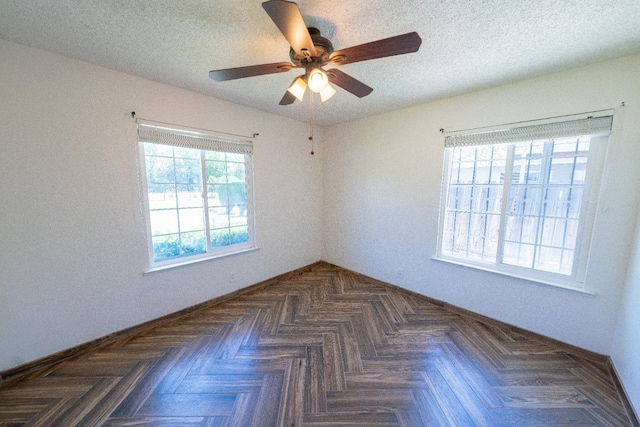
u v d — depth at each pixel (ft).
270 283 11.19
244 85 7.53
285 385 5.46
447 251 9.25
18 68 5.31
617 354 5.63
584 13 4.25
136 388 5.34
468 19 4.49
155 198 7.82
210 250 9.23
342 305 9.15
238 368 5.96
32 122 5.54
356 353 6.50
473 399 5.11
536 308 7.01
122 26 4.75
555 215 6.86
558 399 5.11
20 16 4.40
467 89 7.59
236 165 9.87
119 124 6.72
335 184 12.62
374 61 5.95
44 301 5.92
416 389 5.35
